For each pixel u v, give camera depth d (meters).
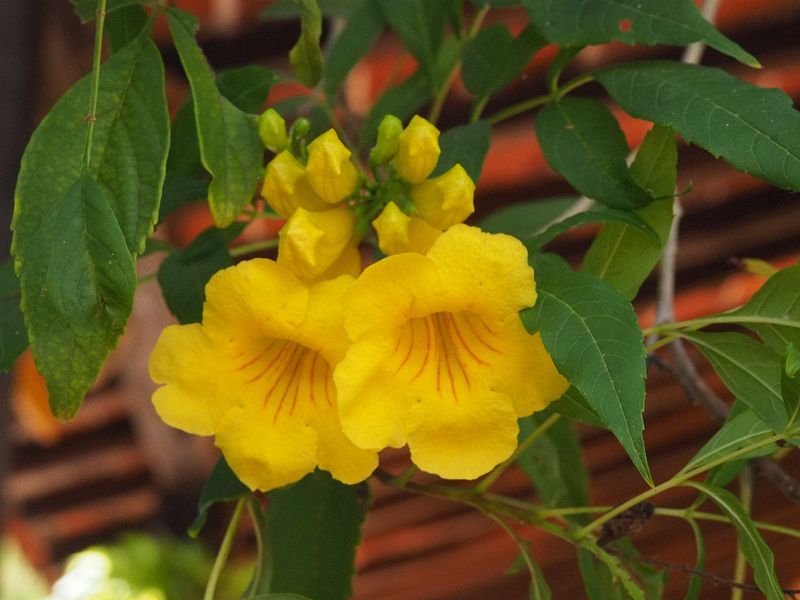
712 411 0.41
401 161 0.28
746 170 0.27
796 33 0.74
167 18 0.28
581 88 0.73
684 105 0.28
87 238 0.25
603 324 0.25
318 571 0.34
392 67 0.69
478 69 0.37
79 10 0.29
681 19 0.28
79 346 0.25
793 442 0.28
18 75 0.53
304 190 0.28
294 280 0.27
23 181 0.26
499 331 0.27
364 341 0.27
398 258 0.26
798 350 0.29
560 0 0.29
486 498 0.33
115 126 0.26
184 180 0.31
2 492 0.56
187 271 0.31
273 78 0.31
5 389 0.54
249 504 0.33
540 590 0.32
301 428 0.27
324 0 0.42
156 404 0.27
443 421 0.27
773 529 0.30
